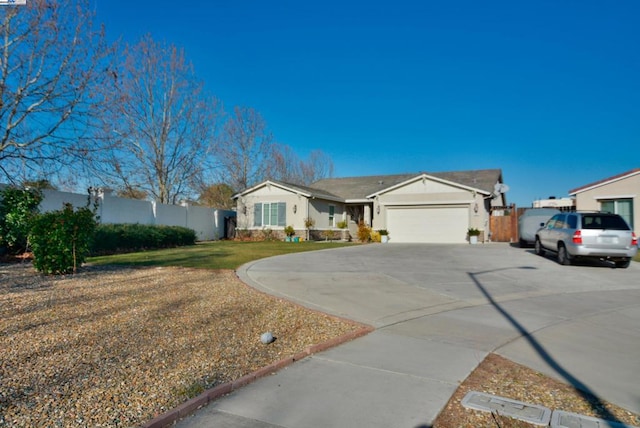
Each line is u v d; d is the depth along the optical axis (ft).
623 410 11.30
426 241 80.48
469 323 20.33
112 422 10.08
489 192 75.87
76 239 34.04
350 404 11.48
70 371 13.20
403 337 17.92
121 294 25.53
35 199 43.96
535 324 20.24
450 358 15.26
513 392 12.37
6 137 43.75
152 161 84.12
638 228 67.00
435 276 34.88
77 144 47.42
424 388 12.59
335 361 14.94
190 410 11.05
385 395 12.07
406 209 82.43
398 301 25.17
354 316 21.42
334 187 105.70
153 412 10.66
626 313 22.76
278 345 16.52
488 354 15.72
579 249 39.81
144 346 15.87
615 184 69.26
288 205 85.97
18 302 22.84
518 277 34.94
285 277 33.27
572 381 13.25
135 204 65.16
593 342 17.39
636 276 35.88
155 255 49.32
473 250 59.41
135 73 78.74
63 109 45.29
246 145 122.01
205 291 26.96
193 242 71.97
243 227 90.53
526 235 63.00
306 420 10.55
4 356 14.39
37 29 42.27
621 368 14.42
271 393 12.19
